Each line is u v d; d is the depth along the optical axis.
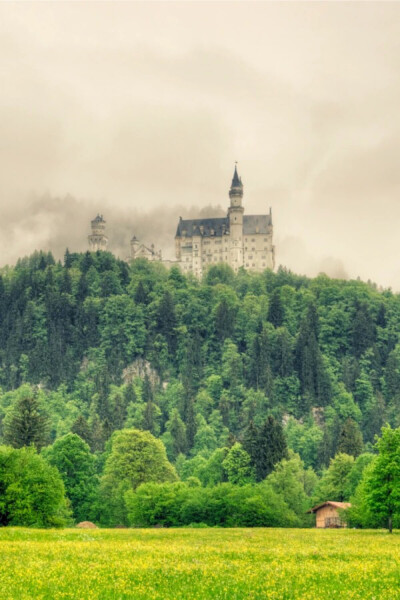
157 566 52.72
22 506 94.50
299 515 133.88
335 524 128.75
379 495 95.62
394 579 48.19
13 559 55.75
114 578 47.75
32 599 41.75
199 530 100.50
